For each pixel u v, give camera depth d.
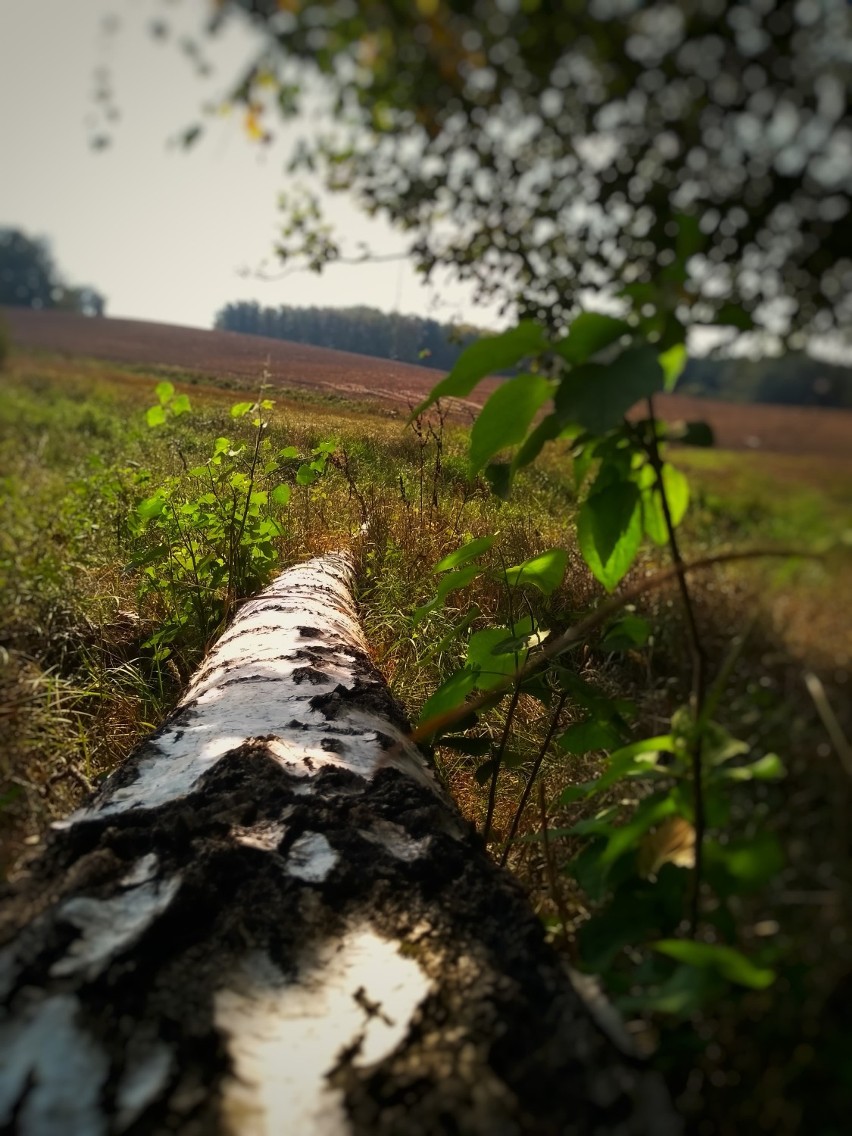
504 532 2.51
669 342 0.89
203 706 2.16
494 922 1.29
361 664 2.51
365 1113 0.94
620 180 1.20
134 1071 0.99
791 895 0.93
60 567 3.61
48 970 1.12
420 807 1.61
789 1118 0.85
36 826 2.00
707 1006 0.97
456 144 1.61
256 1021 1.09
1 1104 0.95
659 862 1.10
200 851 1.38
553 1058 1.00
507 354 0.95
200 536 3.71
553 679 1.98
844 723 0.91
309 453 3.67
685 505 1.12
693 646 1.06
